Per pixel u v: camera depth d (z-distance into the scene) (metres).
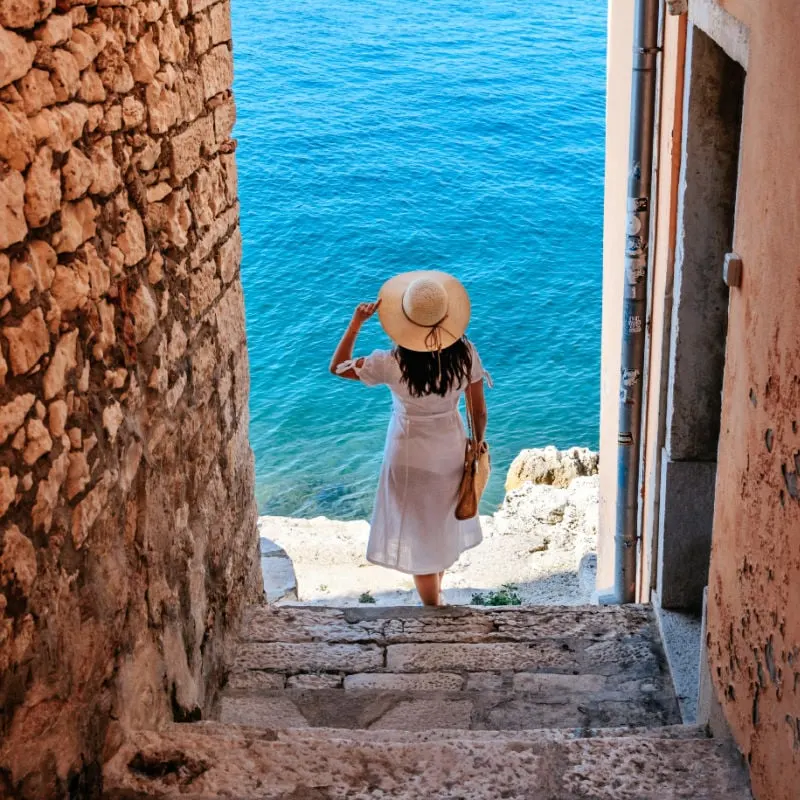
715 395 4.51
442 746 3.00
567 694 4.27
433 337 4.39
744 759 2.86
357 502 17.02
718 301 4.39
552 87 41.62
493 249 29.19
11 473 2.25
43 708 2.44
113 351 2.92
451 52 46.50
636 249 5.11
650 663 4.47
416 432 4.65
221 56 4.03
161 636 3.38
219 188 4.07
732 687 3.02
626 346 5.26
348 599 8.16
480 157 35.09
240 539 4.65
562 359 22.73
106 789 2.81
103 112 2.82
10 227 2.24
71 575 2.61
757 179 2.76
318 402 20.16
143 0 3.14
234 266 4.36
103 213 2.85
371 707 4.18
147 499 3.23
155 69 3.25
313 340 23.78
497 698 4.24
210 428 4.04
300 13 53.44
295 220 30.48
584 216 30.89
